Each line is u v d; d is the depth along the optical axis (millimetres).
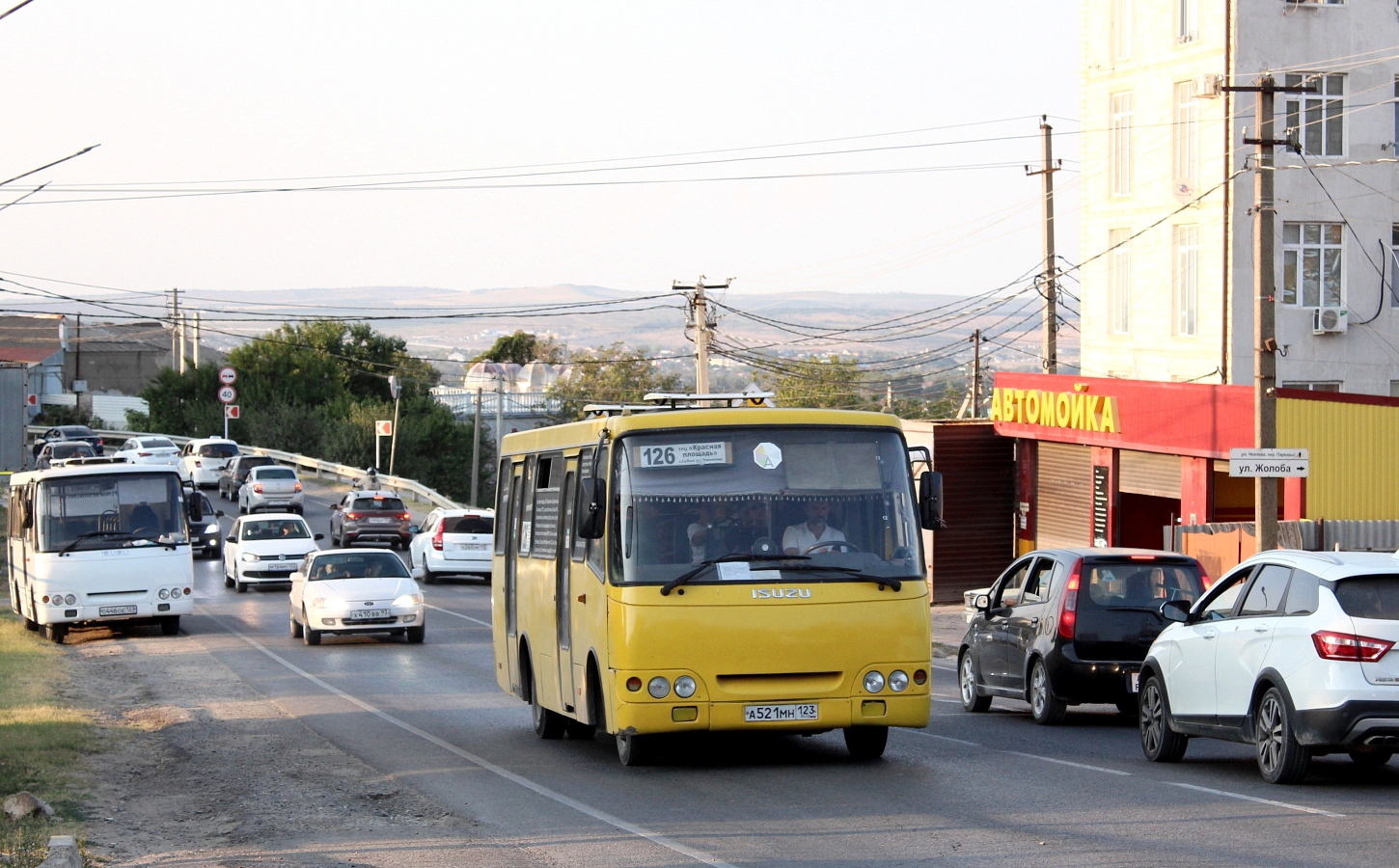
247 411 87625
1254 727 11492
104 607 26641
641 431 12188
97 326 119625
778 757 13234
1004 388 36344
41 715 15508
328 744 14477
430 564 40250
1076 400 33031
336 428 84875
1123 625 16062
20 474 30688
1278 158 34906
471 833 9953
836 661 11797
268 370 92375
